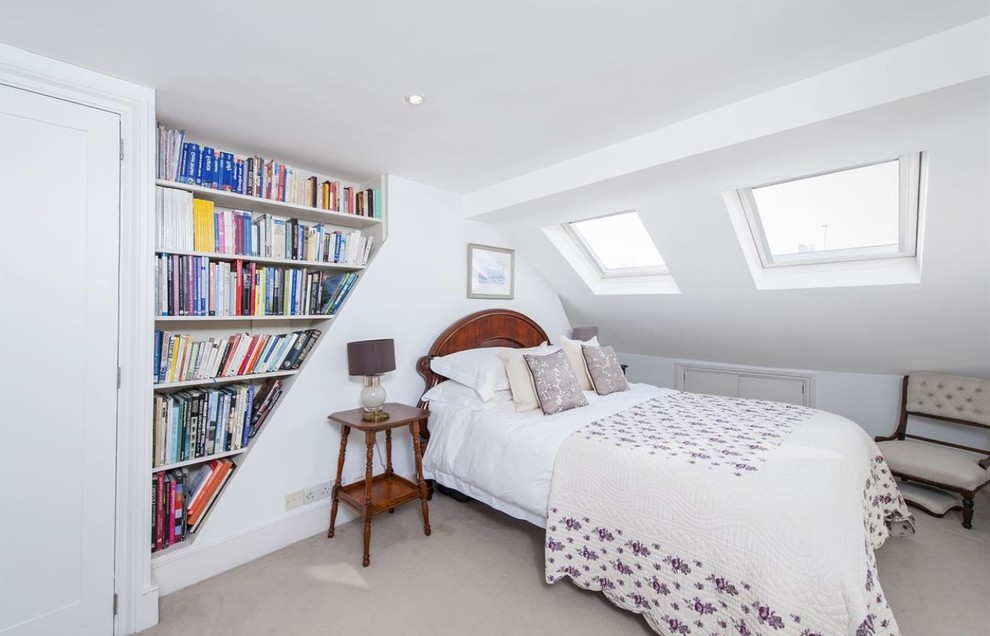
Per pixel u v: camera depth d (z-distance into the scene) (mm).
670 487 1710
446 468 2678
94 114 1736
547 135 2316
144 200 1842
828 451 1896
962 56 1471
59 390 1646
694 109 2037
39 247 1612
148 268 1856
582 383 3129
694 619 1547
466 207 3447
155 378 2035
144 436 1839
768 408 2695
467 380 2879
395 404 2848
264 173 2434
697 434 2158
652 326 4078
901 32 1497
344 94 1898
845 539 1437
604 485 1885
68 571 1661
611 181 2512
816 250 2844
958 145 1829
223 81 1792
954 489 2547
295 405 2498
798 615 1318
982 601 1898
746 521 1493
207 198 2330
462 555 2332
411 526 2645
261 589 2053
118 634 1762
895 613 1828
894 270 2590
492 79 1777
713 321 3586
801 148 2025
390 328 2980
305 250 2615
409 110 2035
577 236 3771
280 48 1569
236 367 2326
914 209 2328
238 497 2277
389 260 2969
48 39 1511
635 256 3707
